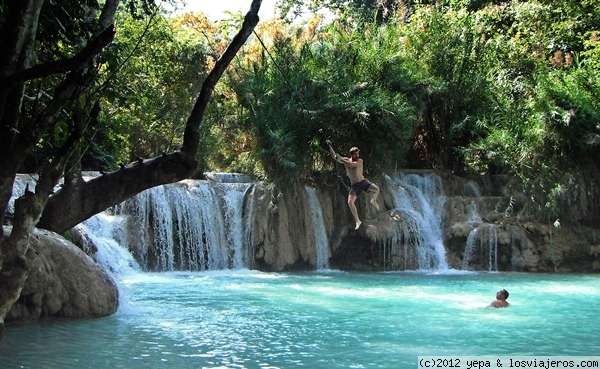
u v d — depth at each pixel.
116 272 18.70
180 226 21.55
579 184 25.67
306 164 24.67
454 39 29.94
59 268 11.14
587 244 24.39
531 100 27.19
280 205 23.09
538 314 12.83
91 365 8.17
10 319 10.51
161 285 17.14
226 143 29.92
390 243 23.42
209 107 27.77
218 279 19.02
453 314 12.72
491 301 14.62
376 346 9.63
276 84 25.12
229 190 23.31
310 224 23.58
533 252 23.86
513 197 25.28
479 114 28.45
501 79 30.17
